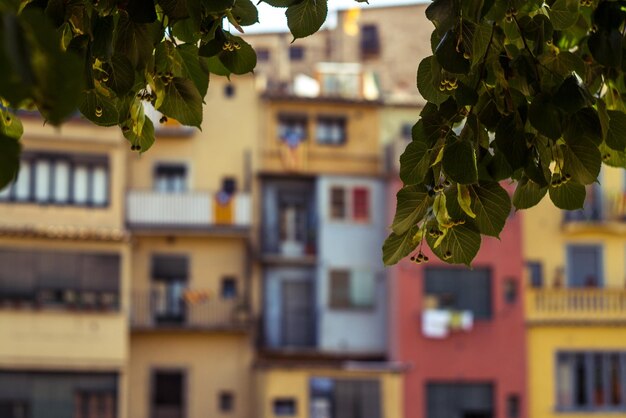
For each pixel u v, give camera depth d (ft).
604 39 21.86
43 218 154.81
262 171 163.73
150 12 20.45
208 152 163.22
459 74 20.77
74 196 156.15
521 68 20.93
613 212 165.07
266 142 164.86
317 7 22.07
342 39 185.06
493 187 20.67
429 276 160.97
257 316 160.86
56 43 13.39
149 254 157.89
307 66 188.14
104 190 156.97
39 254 151.94
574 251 165.17
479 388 160.15
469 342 160.45
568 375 161.48
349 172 165.48
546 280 164.35
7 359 149.79
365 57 184.75
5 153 13.75
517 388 160.35
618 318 161.79
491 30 20.90
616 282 164.45
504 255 162.20
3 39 13.03
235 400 156.35
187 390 155.63
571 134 20.71
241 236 159.22
